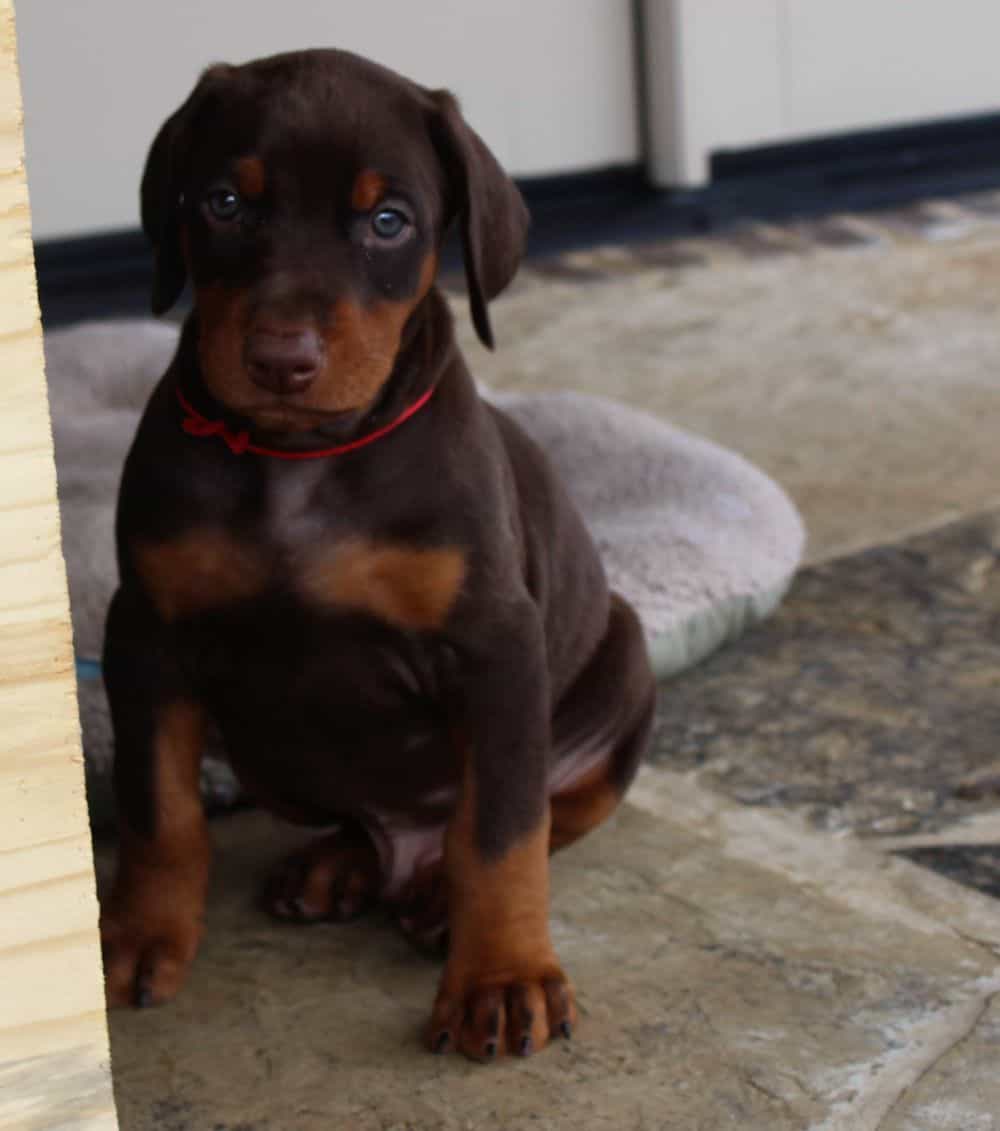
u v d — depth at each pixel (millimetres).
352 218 982
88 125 2416
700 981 1051
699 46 2789
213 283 986
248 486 1006
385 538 1010
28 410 740
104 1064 771
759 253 2711
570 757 1135
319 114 982
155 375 1682
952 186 3049
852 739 1262
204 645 1040
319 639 1030
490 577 1020
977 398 1941
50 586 748
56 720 754
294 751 1076
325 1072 1003
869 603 1428
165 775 1047
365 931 1104
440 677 1037
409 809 1101
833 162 2984
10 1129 767
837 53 2938
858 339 2209
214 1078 1000
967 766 1230
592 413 1523
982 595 1437
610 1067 999
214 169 985
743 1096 979
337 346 961
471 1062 1006
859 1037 1011
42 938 761
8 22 726
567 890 1121
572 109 2783
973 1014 1022
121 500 1032
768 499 1438
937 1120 962
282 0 2518
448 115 1015
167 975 1047
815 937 1081
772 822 1182
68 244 2438
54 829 758
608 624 1163
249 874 1149
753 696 1314
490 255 1033
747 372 2086
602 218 2805
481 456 1028
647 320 2344
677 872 1136
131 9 2410
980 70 3072
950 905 1104
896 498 1631
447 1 2641
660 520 1394
